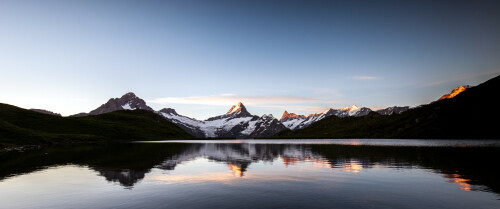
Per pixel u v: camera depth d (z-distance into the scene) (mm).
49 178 32250
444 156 55844
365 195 23234
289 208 19547
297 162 47906
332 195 23328
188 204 20781
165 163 47500
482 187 25969
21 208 20328
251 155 64188
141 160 52656
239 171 37469
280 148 95438
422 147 89812
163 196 23312
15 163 48031
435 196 22812
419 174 33594
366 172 35688
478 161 46250
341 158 54156
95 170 38750
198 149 91562
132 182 29625
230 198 22469
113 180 30844
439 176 32000
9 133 126062
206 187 26844
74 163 47531
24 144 114062
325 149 85562
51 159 54906
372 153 66438
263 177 32469
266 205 20359
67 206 20688
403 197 22547
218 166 43000
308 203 20828
